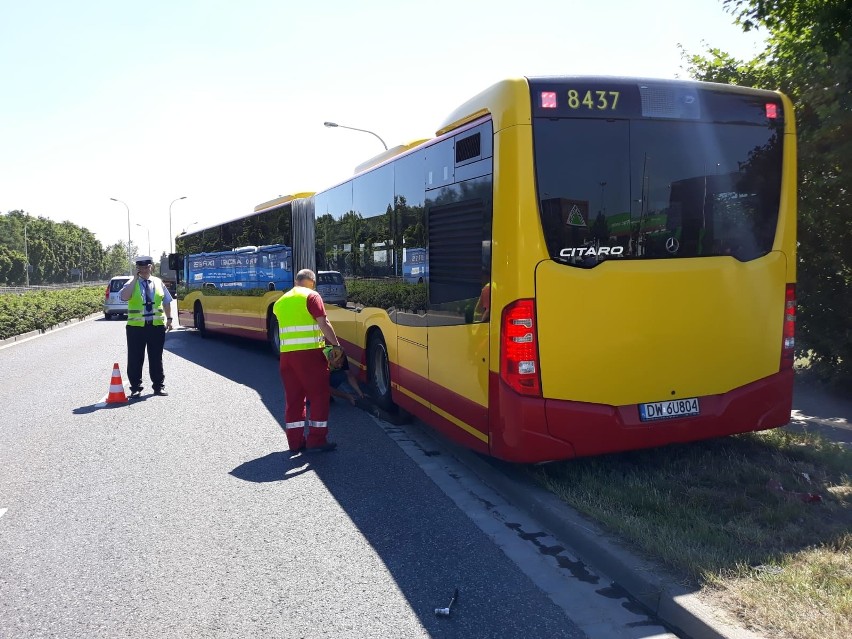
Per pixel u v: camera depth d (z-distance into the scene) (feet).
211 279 60.49
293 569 14.38
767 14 25.71
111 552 15.39
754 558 12.93
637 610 12.32
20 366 47.37
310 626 12.07
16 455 23.52
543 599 12.84
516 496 17.99
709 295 17.22
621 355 16.61
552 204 16.11
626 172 16.58
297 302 22.86
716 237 17.35
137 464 22.20
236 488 19.69
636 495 16.14
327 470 21.29
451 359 19.80
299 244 41.16
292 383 23.18
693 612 11.28
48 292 106.42
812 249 24.93
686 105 17.04
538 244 16.01
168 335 69.31
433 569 14.24
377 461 22.21
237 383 37.76
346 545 15.56
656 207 16.79
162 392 34.60
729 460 18.54
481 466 20.49
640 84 16.76
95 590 13.58
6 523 17.24
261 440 25.12
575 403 16.39
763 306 17.84
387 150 27.45
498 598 12.92
